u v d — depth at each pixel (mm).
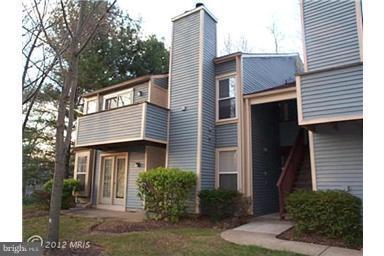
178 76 10922
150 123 10055
